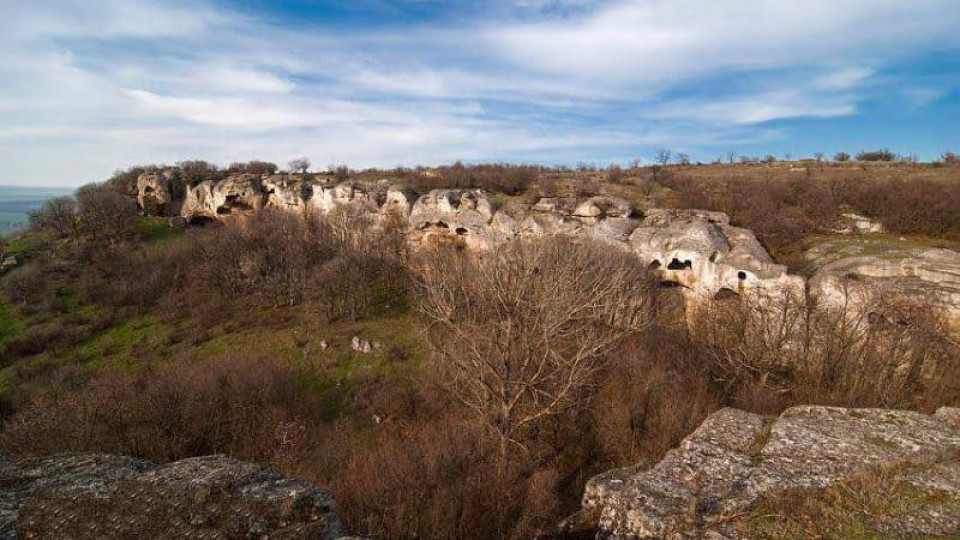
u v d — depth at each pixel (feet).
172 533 27.32
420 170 181.27
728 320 82.94
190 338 114.01
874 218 99.09
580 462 67.51
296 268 131.75
